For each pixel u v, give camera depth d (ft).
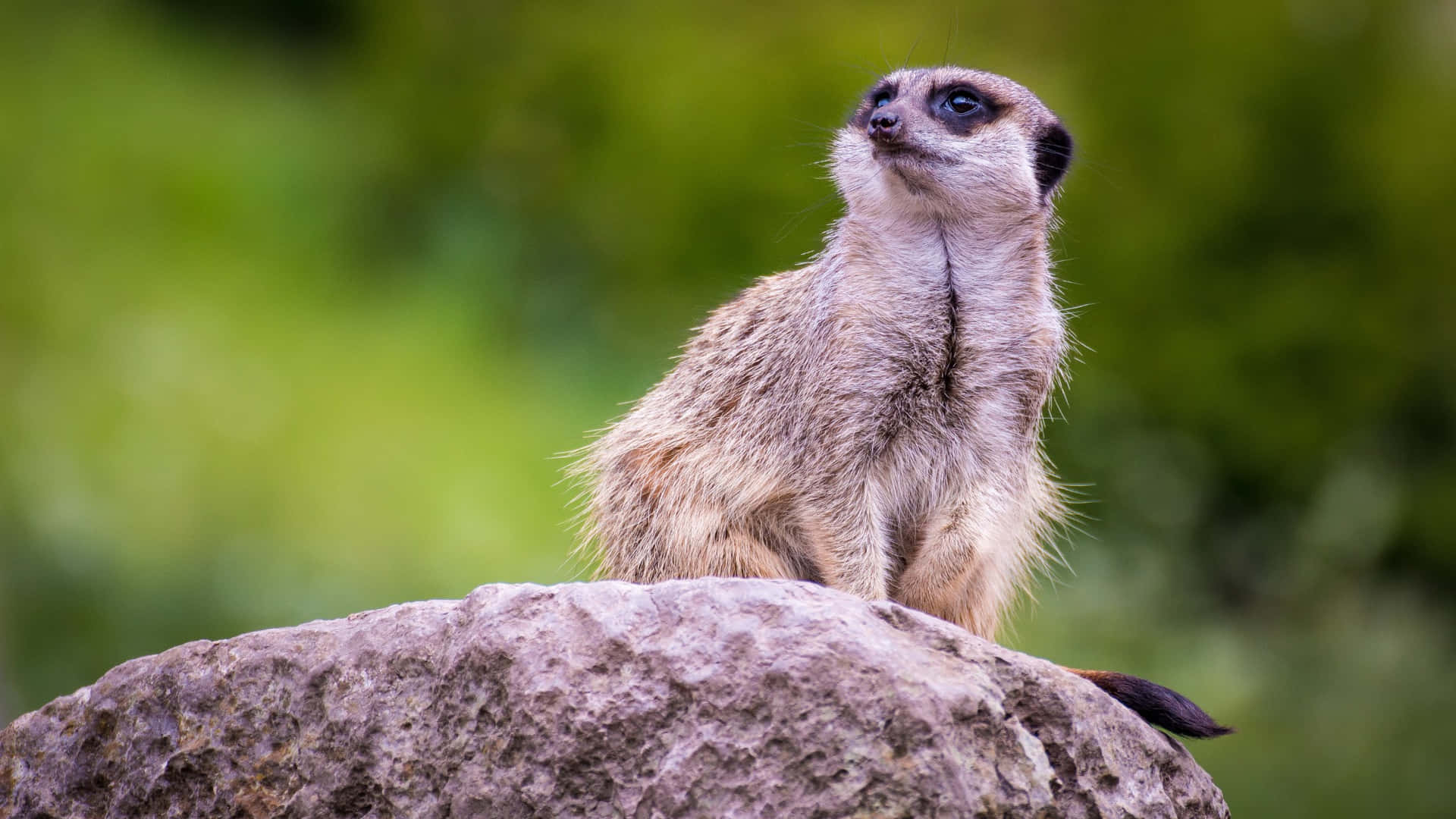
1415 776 35.06
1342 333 46.65
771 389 20.58
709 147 52.54
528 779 14.87
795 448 20.11
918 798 14.03
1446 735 36.81
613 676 14.98
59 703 17.31
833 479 19.72
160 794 16.29
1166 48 50.49
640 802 14.57
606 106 55.83
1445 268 48.32
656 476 21.08
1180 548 43.88
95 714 16.83
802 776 14.26
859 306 19.88
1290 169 48.98
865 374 19.70
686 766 14.48
